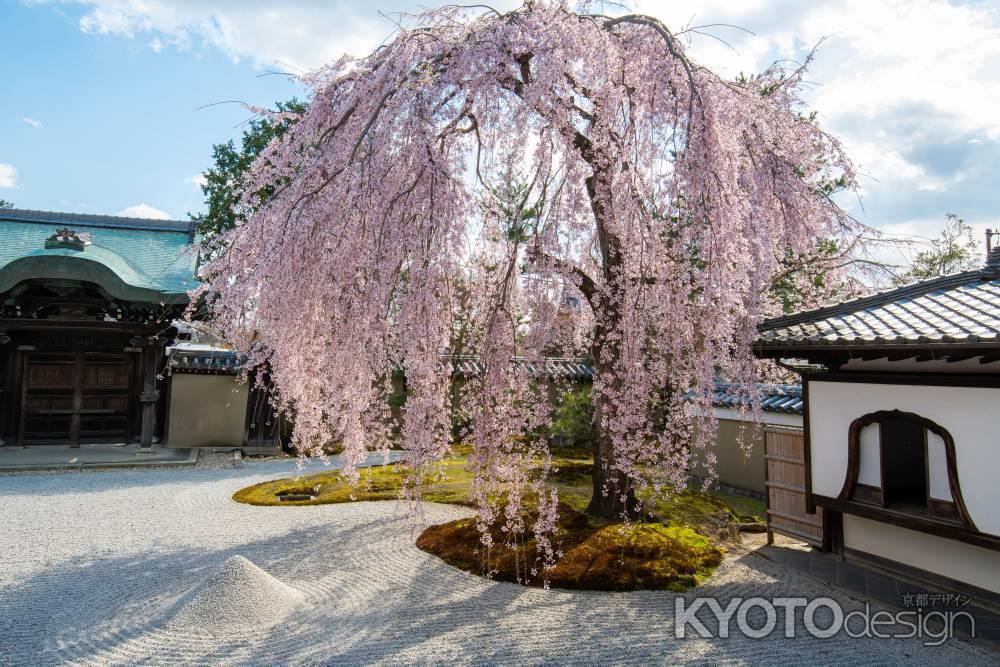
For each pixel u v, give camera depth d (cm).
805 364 640
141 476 1052
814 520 615
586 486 902
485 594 488
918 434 562
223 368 1336
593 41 451
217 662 376
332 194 423
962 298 490
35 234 1380
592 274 590
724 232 402
